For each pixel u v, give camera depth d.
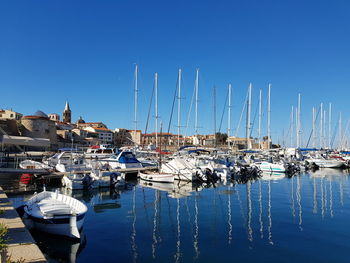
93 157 34.09
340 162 45.03
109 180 23.17
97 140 102.75
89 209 15.42
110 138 126.12
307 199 18.73
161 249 9.23
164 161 32.41
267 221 12.90
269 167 39.31
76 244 9.59
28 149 59.75
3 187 21.84
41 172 22.77
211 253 8.91
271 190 23.02
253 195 20.41
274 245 9.66
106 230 11.37
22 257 6.48
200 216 13.85
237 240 10.18
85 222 12.64
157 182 26.94
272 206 16.34
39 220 10.04
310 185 26.20
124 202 17.48
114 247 9.40
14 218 9.82
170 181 26.73
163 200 18.20
